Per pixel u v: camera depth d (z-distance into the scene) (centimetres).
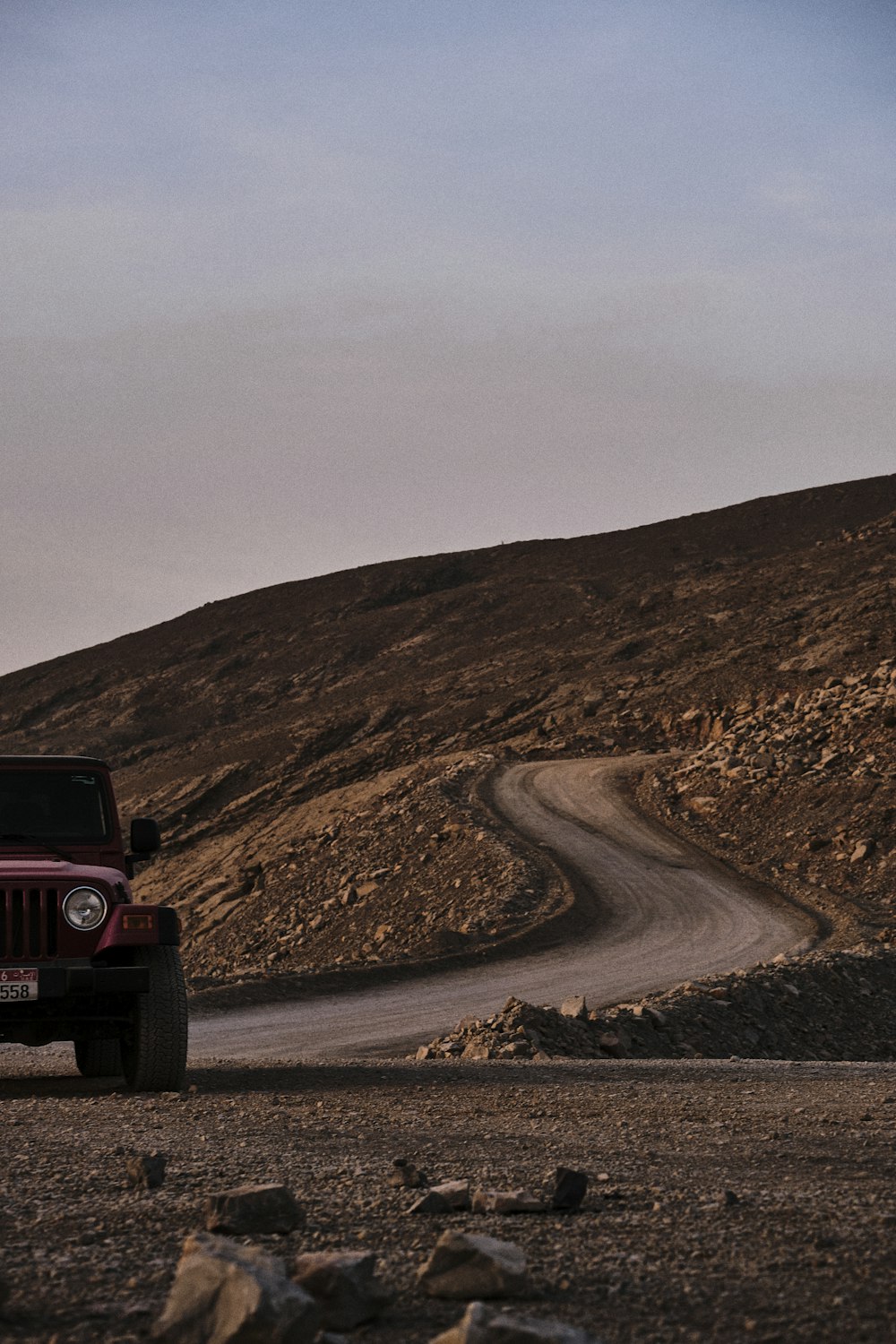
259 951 13888
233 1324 525
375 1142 1352
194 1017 6200
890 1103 1902
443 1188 935
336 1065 2580
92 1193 982
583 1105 1827
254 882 17350
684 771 16125
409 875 13912
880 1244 782
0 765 2055
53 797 2067
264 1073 2327
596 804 15738
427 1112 1694
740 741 16312
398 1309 643
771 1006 5906
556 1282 691
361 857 15350
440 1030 5750
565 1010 5031
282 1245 798
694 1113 1702
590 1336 518
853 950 7312
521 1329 501
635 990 7381
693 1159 1208
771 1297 657
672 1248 777
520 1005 4700
